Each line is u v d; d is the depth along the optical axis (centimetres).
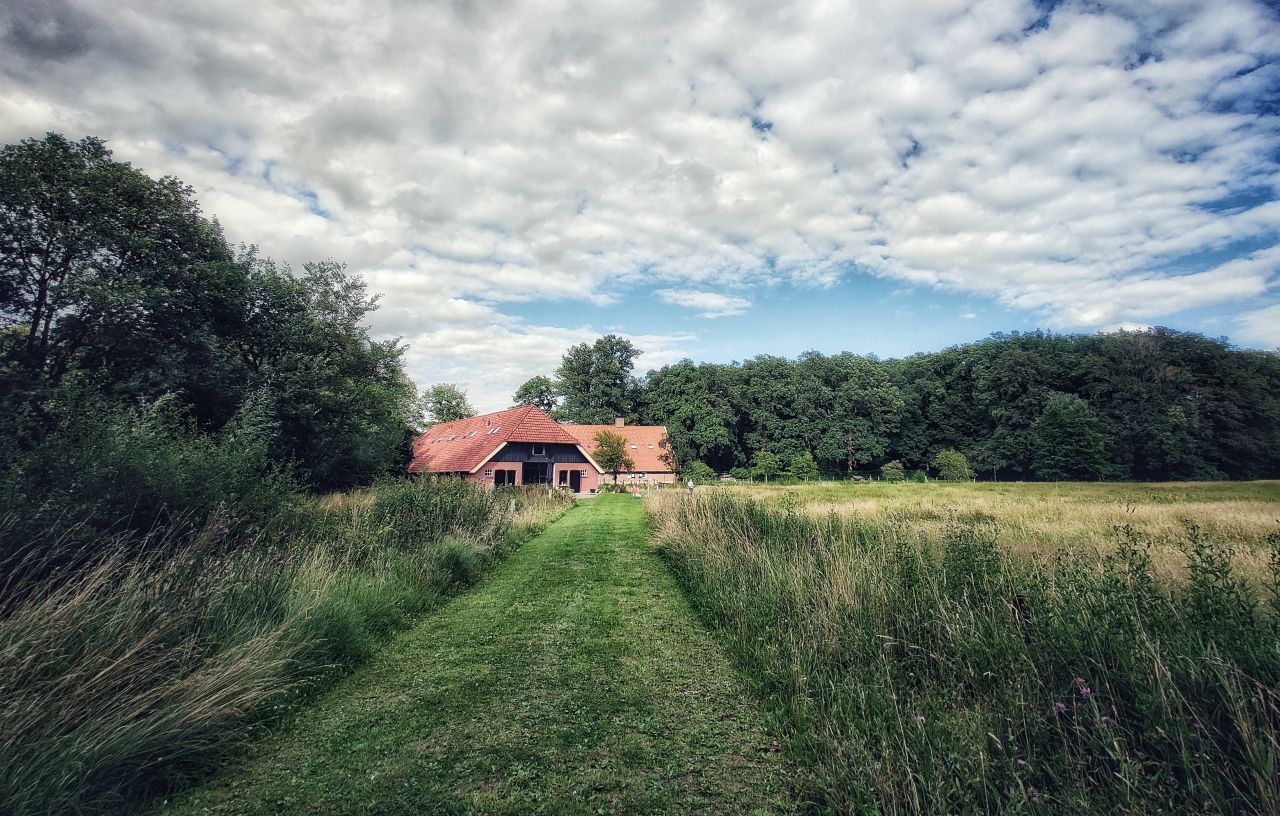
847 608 525
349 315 2523
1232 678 289
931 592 496
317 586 646
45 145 1535
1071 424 5225
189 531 641
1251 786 247
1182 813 245
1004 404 6081
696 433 5831
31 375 1393
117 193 1659
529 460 3734
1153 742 279
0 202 1429
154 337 1688
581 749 380
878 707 374
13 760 293
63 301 1476
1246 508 1925
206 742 372
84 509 564
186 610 453
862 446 6056
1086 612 384
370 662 558
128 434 725
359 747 387
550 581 936
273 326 2209
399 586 772
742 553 841
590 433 6041
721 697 459
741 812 307
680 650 577
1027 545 942
